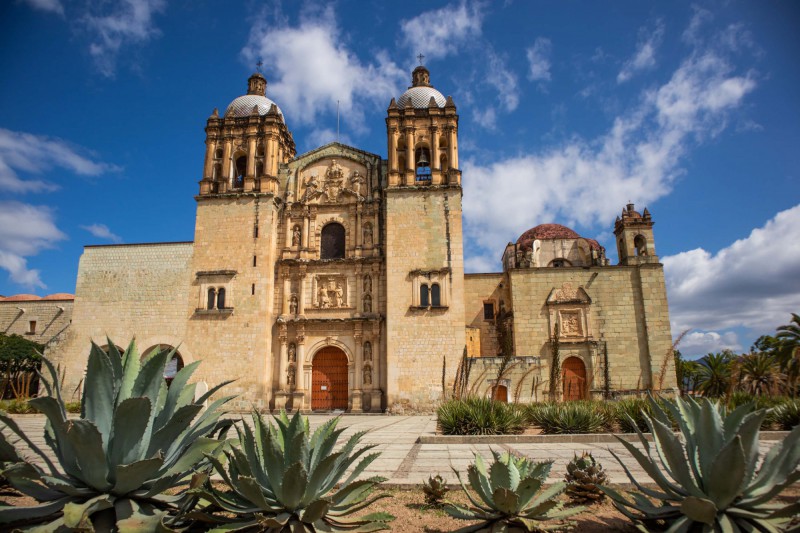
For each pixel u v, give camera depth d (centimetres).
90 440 562
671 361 4016
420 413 3762
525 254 4725
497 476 702
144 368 667
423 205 4175
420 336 3912
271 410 4012
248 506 644
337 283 4278
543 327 4200
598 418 1956
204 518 618
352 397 3975
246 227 4266
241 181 4706
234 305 4100
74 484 611
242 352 4000
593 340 4103
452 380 3806
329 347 4178
